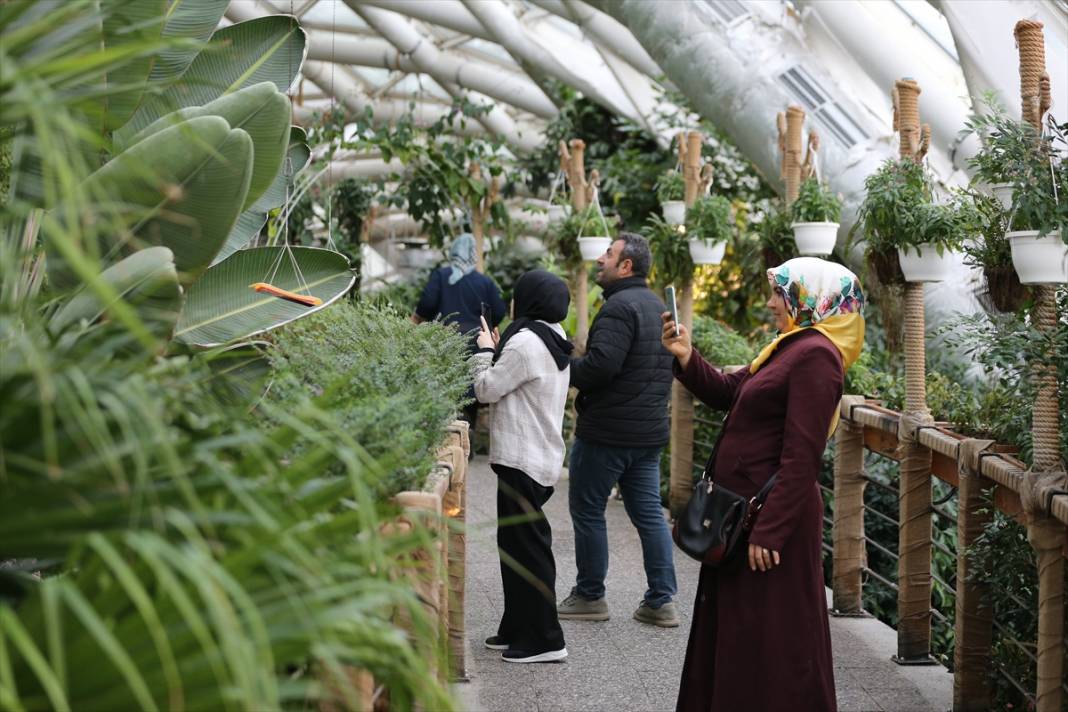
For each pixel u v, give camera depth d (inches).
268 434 61.8
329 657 45.9
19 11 49.1
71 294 66.2
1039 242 129.9
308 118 498.3
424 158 479.2
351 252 476.7
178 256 86.8
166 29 112.3
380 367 105.8
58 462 47.3
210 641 39.6
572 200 353.4
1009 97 232.2
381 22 498.0
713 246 289.9
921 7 275.1
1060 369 131.1
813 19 297.9
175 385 54.9
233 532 49.6
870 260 183.0
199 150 82.9
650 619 191.5
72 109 55.5
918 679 169.6
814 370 124.6
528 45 465.4
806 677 124.3
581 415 189.9
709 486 128.8
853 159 288.5
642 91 453.7
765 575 125.3
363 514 49.1
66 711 37.1
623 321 182.2
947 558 228.5
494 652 175.0
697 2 308.0
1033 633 154.1
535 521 168.1
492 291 319.3
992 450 150.4
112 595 45.6
